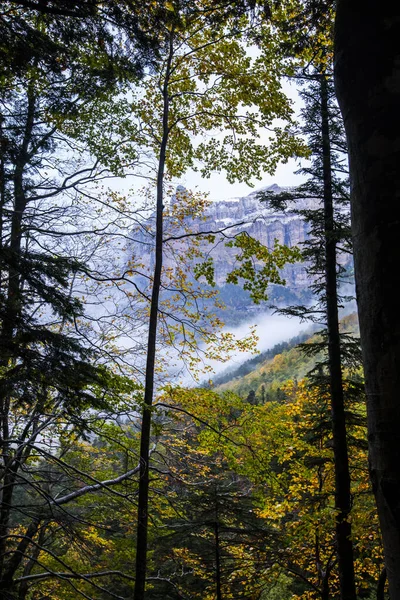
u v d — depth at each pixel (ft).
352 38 3.64
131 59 15.75
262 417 23.98
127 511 26.71
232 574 29.30
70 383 15.71
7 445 20.54
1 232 18.11
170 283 27.04
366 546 30.68
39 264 16.25
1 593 19.76
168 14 13.66
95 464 29.73
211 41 22.75
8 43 14.53
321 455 29.55
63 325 24.04
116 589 37.06
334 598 36.58
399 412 2.80
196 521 25.73
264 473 23.84
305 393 33.47
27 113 20.48
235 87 23.75
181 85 24.88
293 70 22.65
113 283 25.80
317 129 29.71
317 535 28.07
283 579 34.40
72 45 15.90
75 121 22.85
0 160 17.70
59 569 28.55
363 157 3.38
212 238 22.30
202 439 23.97
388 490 2.77
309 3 15.37
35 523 22.63
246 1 15.61
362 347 3.19
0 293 15.58
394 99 3.29
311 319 28.99
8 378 15.20
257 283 21.12
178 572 33.63
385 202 3.14
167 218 27.43
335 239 28.35
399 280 2.96
